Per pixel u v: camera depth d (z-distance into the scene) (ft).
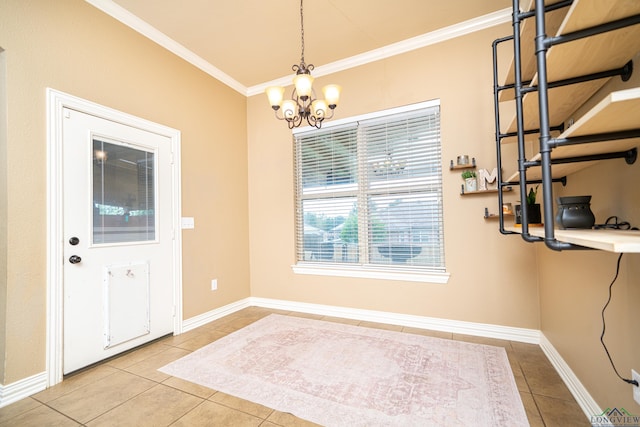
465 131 8.76
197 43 9.46
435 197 9.25
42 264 6.27
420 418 5.03
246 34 9.04
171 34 8.99
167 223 9.05
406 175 9.66
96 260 7.22
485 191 8.29
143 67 8.52
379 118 10.08
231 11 8.03
